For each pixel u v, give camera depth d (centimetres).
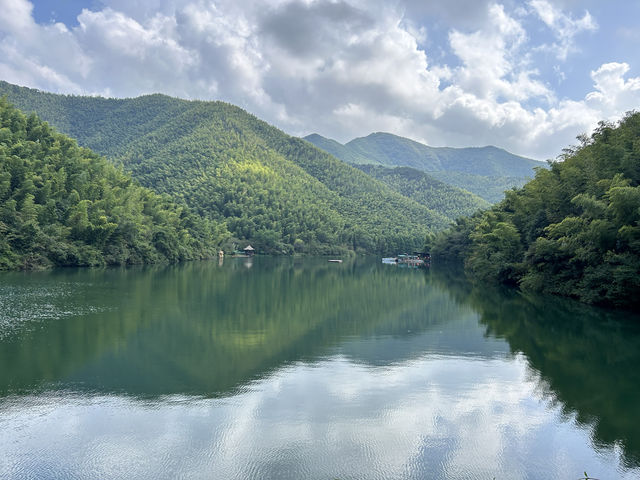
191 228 14700
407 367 2358
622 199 3900
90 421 1616
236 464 1345
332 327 3416
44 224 8412
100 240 9256
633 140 4703
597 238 4350
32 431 1532
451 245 14288
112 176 11806
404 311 4275
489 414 1756
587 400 1919
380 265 14325
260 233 19238
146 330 3086
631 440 1553
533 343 2941
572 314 4106
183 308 4056
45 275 6838
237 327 3294
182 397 1856
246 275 8538
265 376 2155
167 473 1291
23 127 10475
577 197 4584
